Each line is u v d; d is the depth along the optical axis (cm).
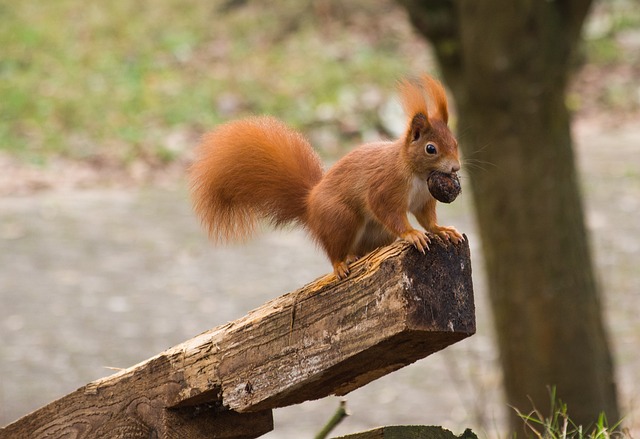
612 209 1964
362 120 2434
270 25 2994
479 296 1612
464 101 1070
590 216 1936
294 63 2775
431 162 481
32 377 1382
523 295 1061
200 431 536
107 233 1911
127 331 1536
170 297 1661
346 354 451
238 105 2533
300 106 2516
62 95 2550
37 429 589
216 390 511
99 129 2400
